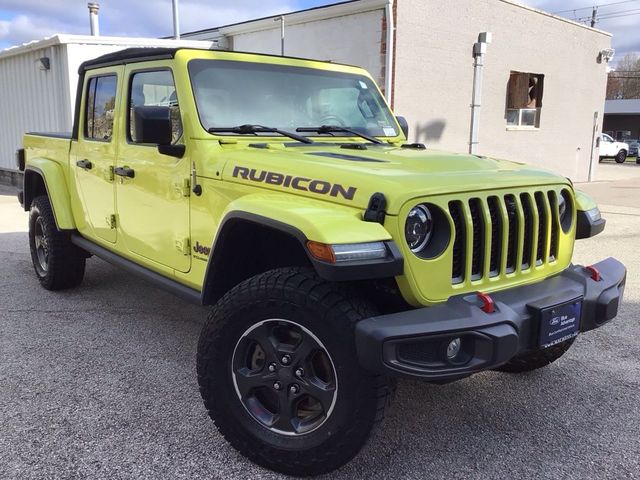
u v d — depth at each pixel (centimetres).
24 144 570
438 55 1141
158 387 338
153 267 364
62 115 1100
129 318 455
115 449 273
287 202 254
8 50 1220
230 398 264
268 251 297
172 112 333
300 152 305
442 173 263
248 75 350
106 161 400
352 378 230
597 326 281
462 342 229
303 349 243
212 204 303
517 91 1366
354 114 400
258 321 251
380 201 231
